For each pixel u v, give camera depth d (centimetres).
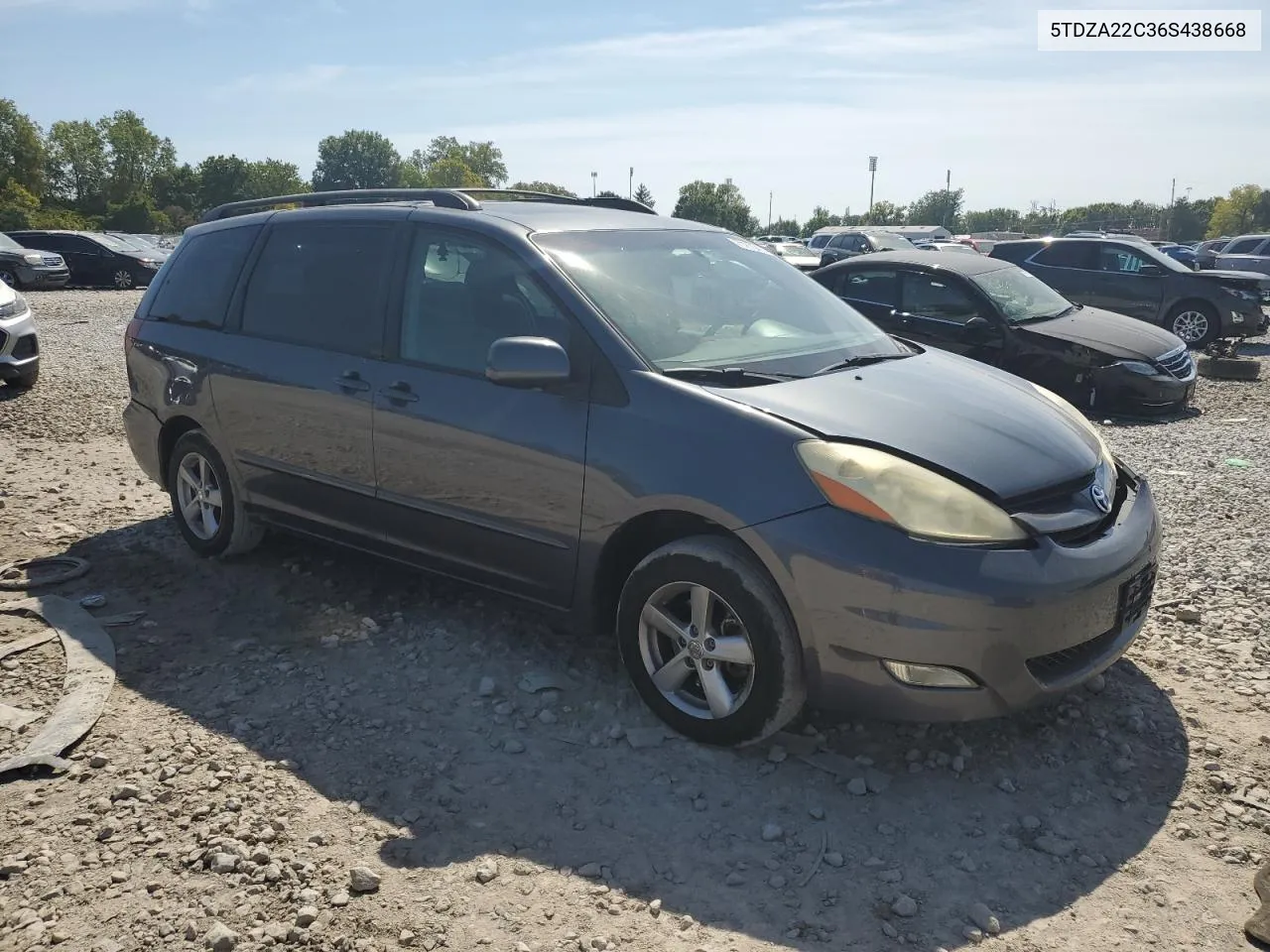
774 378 367
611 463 354
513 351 358
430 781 333
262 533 521
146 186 10181
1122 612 342
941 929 267
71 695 383
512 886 283
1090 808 321
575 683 398
